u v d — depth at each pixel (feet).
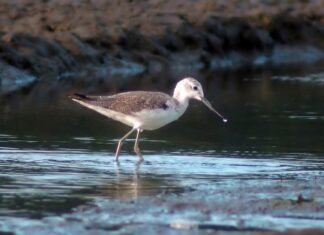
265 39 100.12
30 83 76.23
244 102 71.82
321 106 70.13
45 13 89.66
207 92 76.54
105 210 39.70
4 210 39.58
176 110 51.98
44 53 80.02
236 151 53.83
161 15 96.02
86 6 94.94
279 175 47.44
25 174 46.44
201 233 36.83
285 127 61.52
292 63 97.91
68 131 58.29
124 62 85.61
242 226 37.91
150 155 52.21
